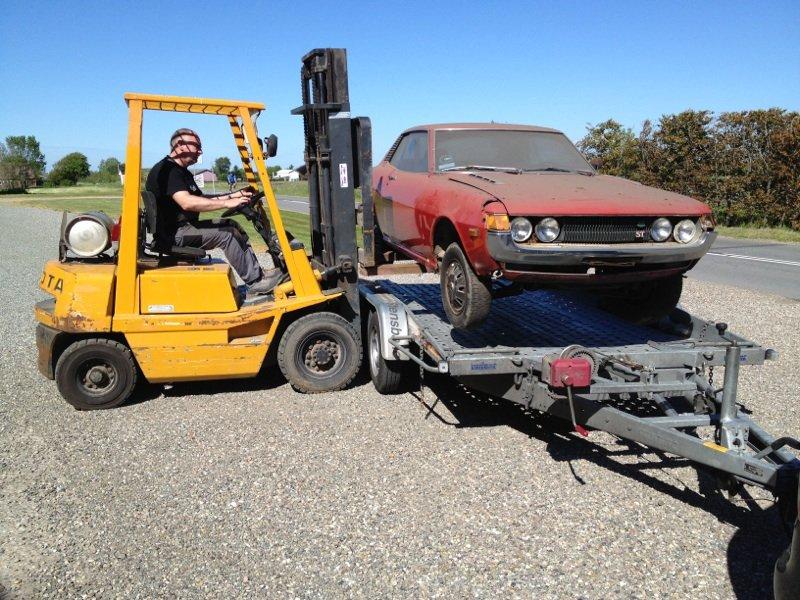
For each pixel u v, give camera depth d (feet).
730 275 41.42
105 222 19.34
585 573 10.76
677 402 17.69
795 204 65.98
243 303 19.70
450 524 12.26
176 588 10.51
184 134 19.74
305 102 22.81
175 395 19.86
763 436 11.47
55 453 15.72
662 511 12.73
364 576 10.73
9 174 257.75
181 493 13.65
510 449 15.60
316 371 19.74
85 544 11.80
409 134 23.02
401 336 17.97
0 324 29.50
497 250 14.11
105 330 17.98
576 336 17.35
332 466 14.79
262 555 11.37
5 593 10.43
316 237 23.50
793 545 7.88
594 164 20.81
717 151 70.85
